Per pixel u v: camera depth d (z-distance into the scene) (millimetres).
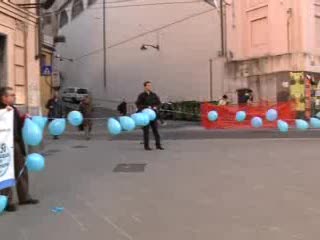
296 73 32406
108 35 50938
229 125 22578
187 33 43625
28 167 8570
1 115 7992
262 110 22000
